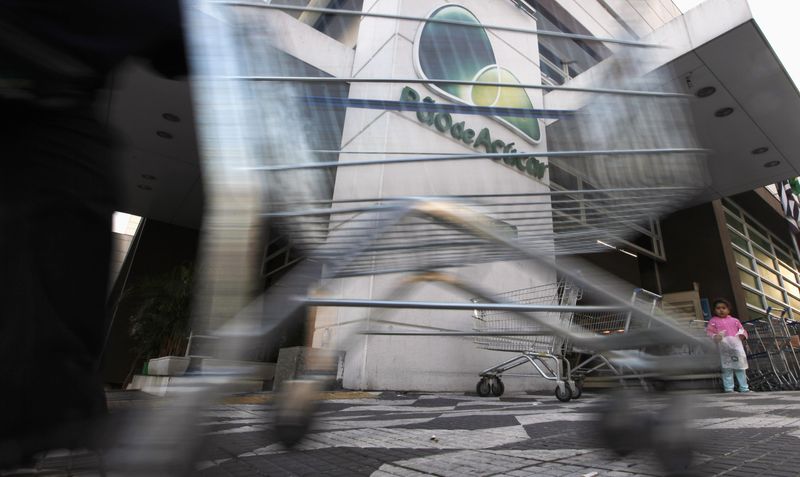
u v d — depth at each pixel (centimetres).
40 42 101
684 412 154
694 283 1256
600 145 196
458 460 178
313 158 227
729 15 669
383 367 548
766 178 1097
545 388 666
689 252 1296
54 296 102
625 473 155
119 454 74
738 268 1330
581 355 484
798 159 1003
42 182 105
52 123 108
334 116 264
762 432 237
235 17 104
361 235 159
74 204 109
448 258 172
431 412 358
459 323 590
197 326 69
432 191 452
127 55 114
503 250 158
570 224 195
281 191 154
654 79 189
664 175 188
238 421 257
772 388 801
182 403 68
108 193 119
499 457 183
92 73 111
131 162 952
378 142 508
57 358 98
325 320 455
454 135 621
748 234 1510
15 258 99
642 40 190
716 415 324
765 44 681
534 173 207
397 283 183
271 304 115
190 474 67
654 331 158
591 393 484
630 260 1330
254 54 113
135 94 709
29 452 94
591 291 160
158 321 842
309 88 233
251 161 80
